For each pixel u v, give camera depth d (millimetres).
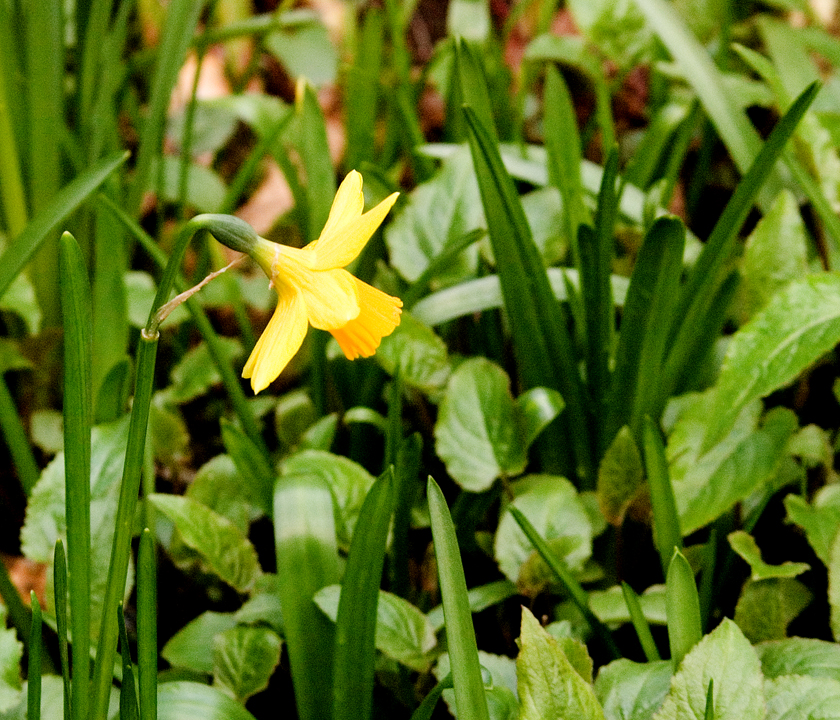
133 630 1214
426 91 2020
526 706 1063
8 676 1110
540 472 1263
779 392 1271
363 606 1097
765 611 1152
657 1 1301
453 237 1285
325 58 1884
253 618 1160
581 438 1234
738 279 1223
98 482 1168
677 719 1064
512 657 1203
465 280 1276
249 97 1538
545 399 1198
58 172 1307
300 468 1188
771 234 1239
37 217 1183
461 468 1197
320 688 1118
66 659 1059
